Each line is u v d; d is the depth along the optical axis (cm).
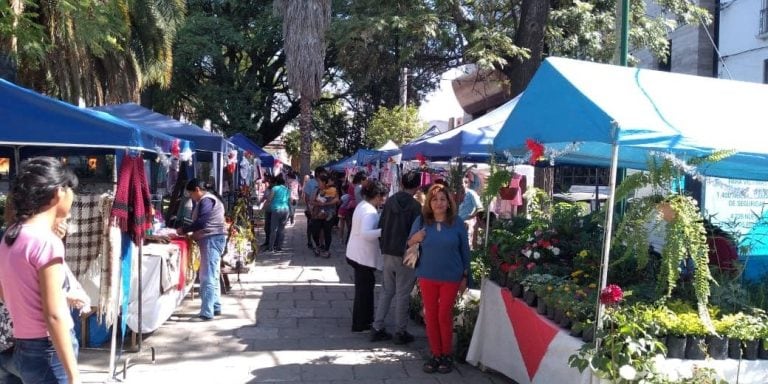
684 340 385
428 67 1580
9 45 839
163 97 2736
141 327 583
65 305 277
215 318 735
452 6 1327
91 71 1645
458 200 909
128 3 1251
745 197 686
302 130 2144
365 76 1725
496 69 1388
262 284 956
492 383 531
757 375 391
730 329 391
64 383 288
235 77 2875
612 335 377
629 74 456
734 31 1730
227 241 889
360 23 1361
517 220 682
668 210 372
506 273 539
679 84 463
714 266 496
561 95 433
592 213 629
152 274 614
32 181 280
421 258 548
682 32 1878
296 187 1998
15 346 289
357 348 625
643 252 382
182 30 2467
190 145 792
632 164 696
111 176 1103
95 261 544
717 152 369
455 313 620
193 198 738
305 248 1412
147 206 554
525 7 1257
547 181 1095
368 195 687
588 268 516
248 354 600
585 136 399
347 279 1012
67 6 820
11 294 280
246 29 2733
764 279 509
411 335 647
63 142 446
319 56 2045
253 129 2781
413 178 629
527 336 485
